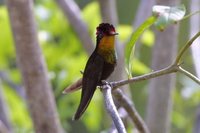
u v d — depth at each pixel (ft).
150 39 12.73
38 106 11.16
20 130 12.53
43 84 11.16
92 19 12.31
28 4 11.15
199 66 11.24
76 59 12.89
